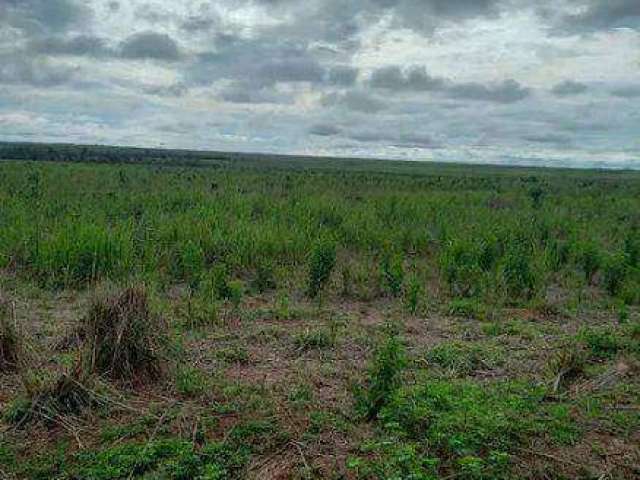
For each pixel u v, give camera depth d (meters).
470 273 9.80
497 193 28.16
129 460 4.38
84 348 5.54
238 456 4.52
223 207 16.50
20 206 13.84
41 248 9.64
